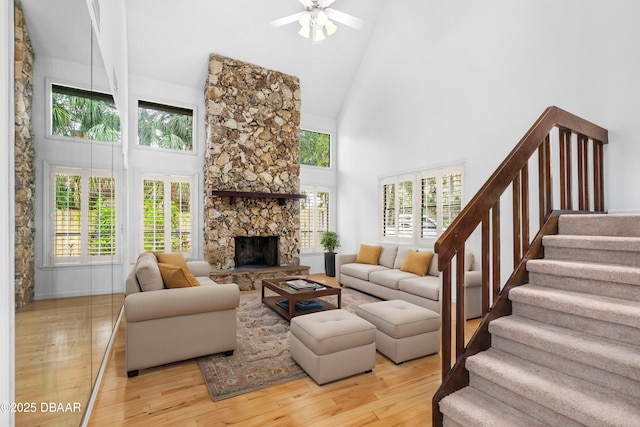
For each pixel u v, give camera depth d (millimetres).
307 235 7324
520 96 3941
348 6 5930
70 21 1523
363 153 6785
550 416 1549
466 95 4594
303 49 6309
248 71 6078
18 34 1032
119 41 3621
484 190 2125
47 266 1272
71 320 1532
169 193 5852
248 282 5637
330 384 2328
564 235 2576
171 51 5594
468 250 4410
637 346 1614
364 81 6758
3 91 919
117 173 3139
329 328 2377
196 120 6145
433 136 5125
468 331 3412
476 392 1875
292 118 6512
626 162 3094
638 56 3020
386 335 2748
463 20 4652
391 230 6000
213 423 1885
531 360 1868
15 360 1005
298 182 6539
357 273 5262
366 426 1874
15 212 1009
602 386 1566
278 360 2709
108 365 2598
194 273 4508
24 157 1084
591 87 3328
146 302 2396
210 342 2676
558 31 3592
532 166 3793
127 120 5141
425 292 3883
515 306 2197
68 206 1513
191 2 5168
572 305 1840
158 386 2283
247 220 5988
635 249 1990
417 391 2250
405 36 5688
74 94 1592
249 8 5492
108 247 2582
